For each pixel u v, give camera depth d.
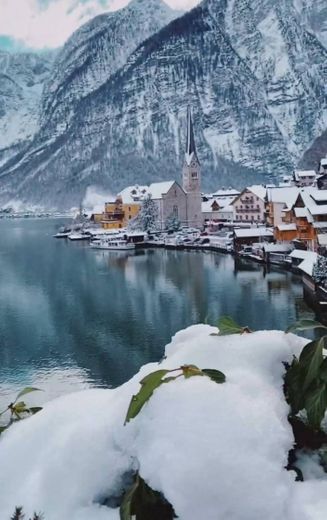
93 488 1.40
